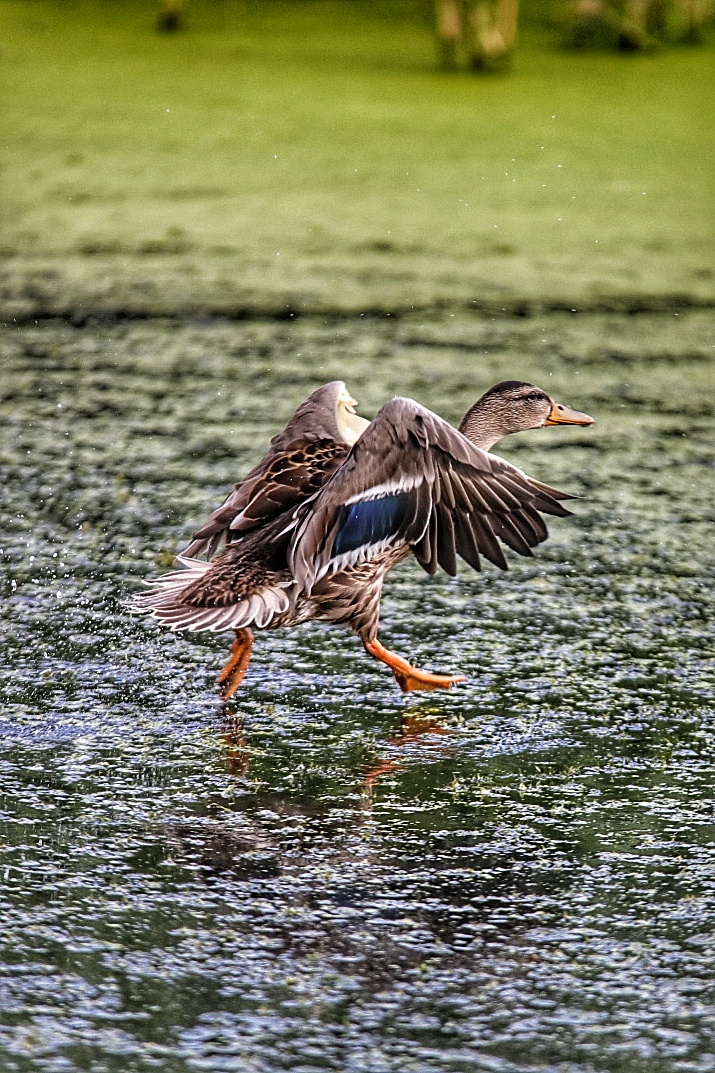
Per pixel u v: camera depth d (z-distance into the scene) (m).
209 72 25.56
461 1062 5.53
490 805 7.45
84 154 21.50
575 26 27.06
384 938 6.30
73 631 9.38
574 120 22.88
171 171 20.83
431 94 24.14
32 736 8.05
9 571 10.23
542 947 6.27
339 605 8.26
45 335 15.35
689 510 11.57
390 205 19.59
